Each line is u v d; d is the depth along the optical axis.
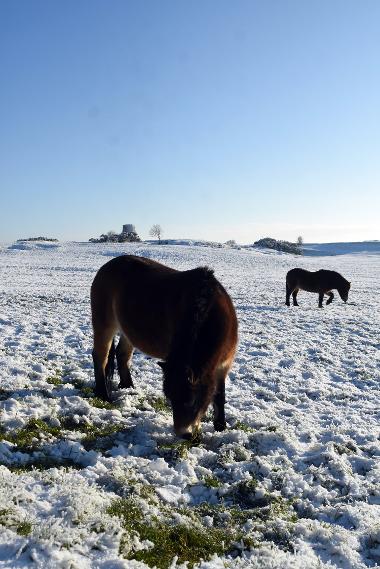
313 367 9.38
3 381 6.75
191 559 3.23
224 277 35.84
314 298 24.59
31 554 2.82
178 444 5.19
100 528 3.24
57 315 13.81
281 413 6.66
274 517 3.87
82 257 54.66
